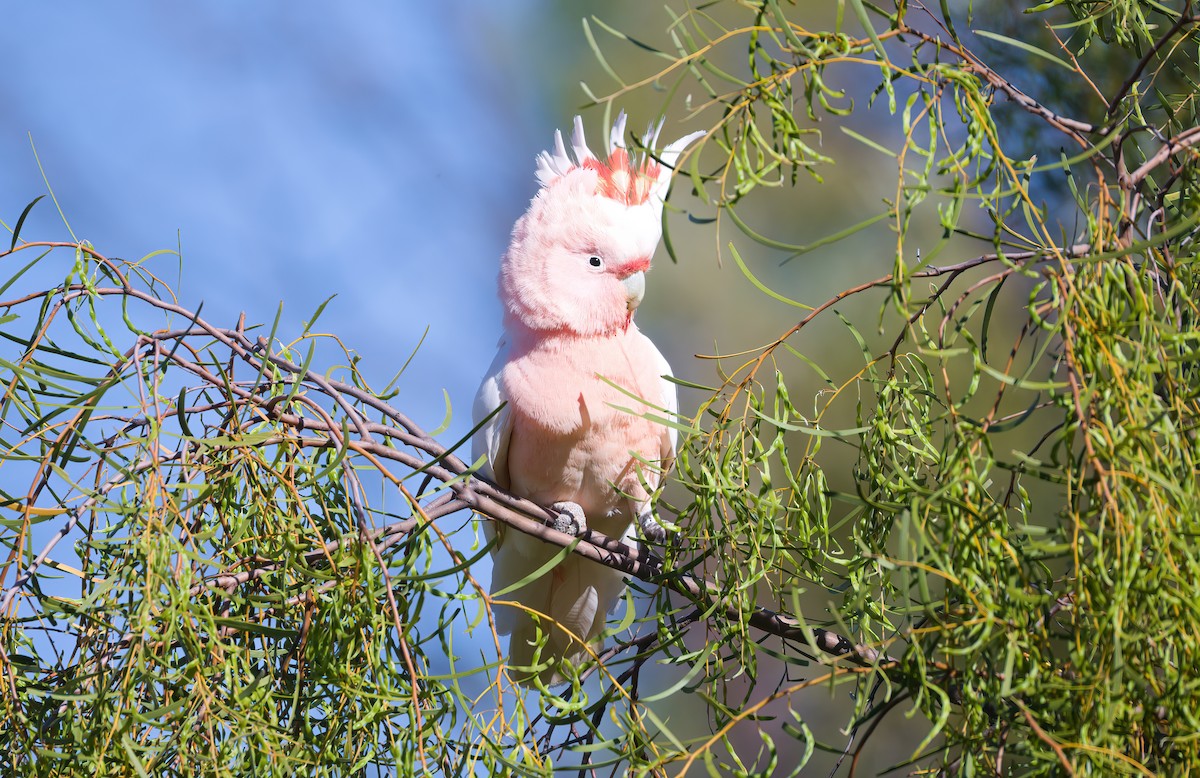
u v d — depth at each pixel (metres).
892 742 10.85
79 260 4.96
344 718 4.71
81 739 4.30
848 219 14.14
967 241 12.09
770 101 3.98
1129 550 3.57
